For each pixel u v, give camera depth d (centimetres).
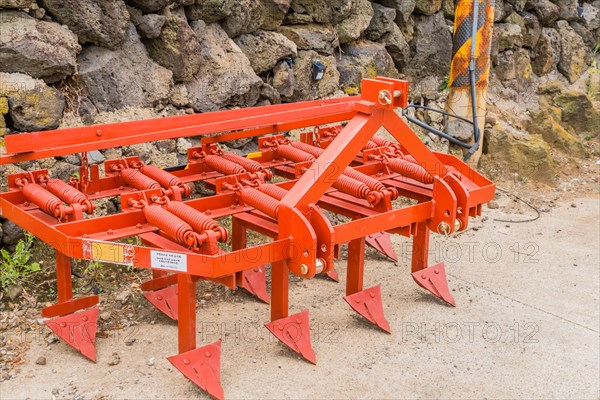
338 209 437
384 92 390
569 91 845
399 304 475
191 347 371
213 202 404
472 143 705
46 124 468
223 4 565
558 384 395
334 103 490
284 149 491
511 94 828
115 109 512
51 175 472
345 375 391
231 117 450
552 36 903
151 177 426
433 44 753
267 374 388
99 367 388
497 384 392
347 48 687
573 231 618
